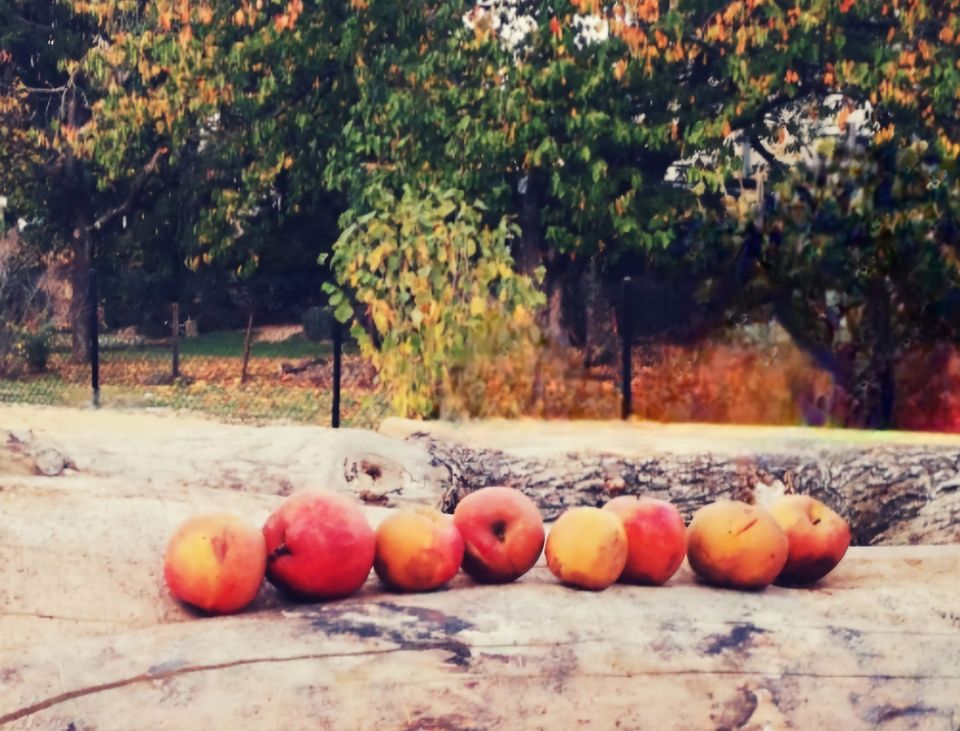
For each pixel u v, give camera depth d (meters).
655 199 10.30
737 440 4.62
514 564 2.91
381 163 10.60
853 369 6.50
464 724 2.21
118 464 3.83
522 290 6.32
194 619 2.66
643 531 2.93
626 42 9.68
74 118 13.92
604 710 2.30
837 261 6.58
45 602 2.66
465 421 5.46
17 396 10.28
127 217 14.43
